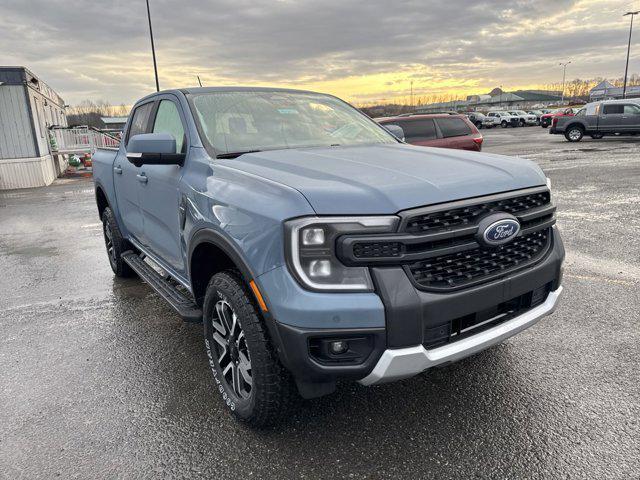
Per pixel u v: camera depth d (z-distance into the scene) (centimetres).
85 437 266
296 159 279
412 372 219
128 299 486
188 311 317
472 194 229
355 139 366
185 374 332
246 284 247
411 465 237
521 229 246
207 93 361
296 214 211
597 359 328
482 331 240
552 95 11881
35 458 251
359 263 209
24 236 826
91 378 331
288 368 221
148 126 405
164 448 255
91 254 679
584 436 252
